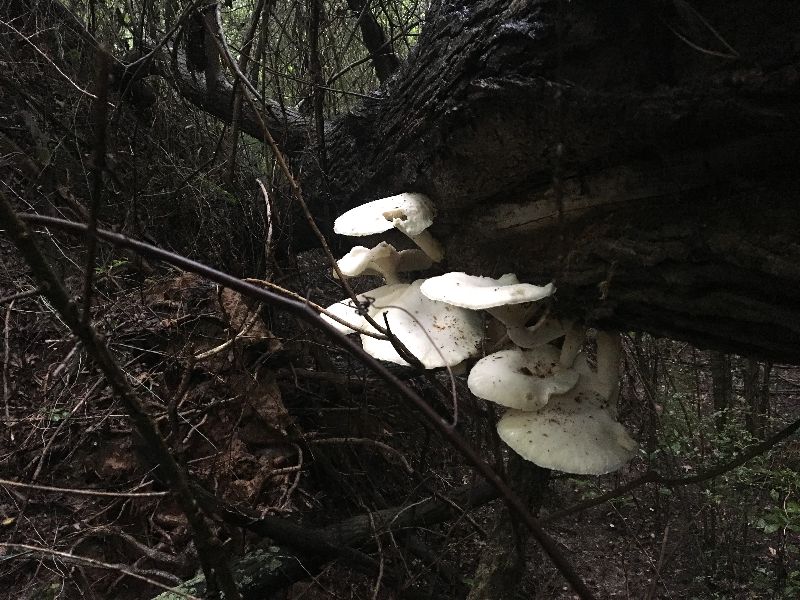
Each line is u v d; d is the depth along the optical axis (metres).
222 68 1.08
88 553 0.71
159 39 1.02
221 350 0.76
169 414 0.65
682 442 1.10
